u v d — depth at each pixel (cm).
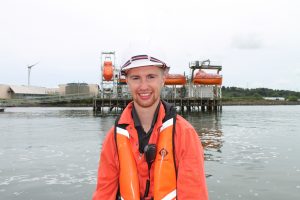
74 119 3788
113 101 4872
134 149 242
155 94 241
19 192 859
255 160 1238
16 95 9244
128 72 245
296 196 808
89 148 1576
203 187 228
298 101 12156
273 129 2505
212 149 1508
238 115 4566
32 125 2994
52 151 1495
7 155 1395
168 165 230
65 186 910
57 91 10488
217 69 4978
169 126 236
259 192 841
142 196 239
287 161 1216
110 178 252
